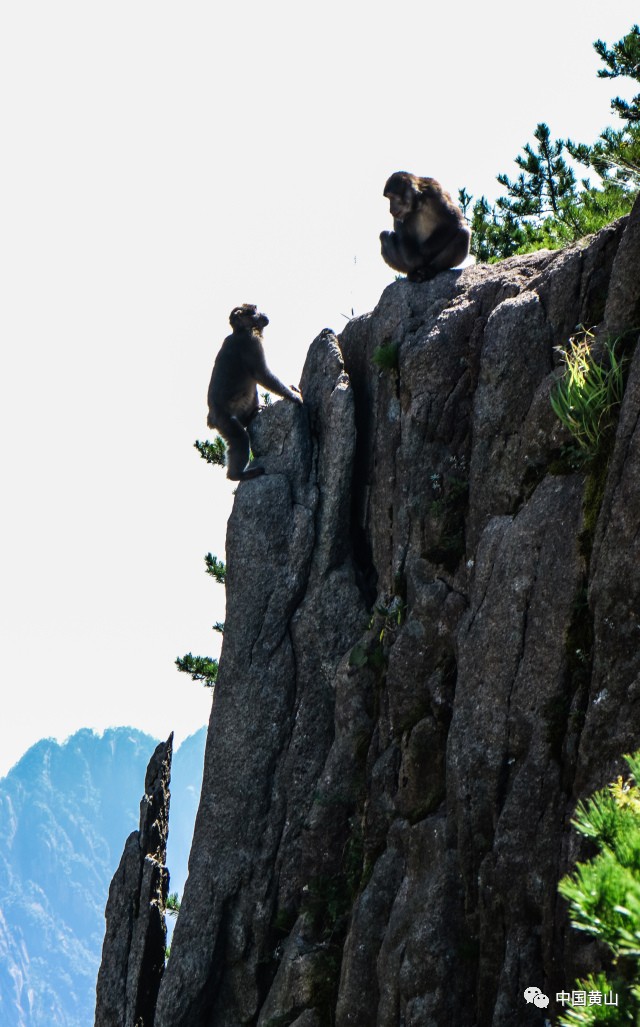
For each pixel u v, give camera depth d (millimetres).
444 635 23766
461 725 21234
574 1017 8820
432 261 28109
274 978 26578
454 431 25188
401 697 24266
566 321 22797
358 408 29656
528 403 22828
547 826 19172
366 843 24672
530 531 21016
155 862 32594
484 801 20547
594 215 42750
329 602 28547
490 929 19891
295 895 27328
